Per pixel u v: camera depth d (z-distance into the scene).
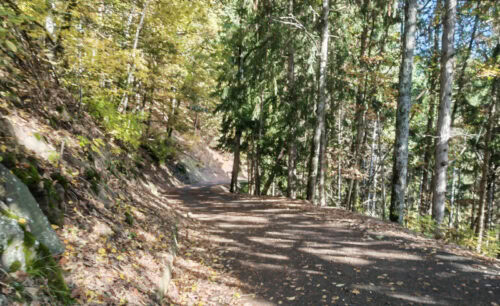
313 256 6.51
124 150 11.77
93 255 3.62
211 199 16.08
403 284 4.96
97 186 5.38
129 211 6.14
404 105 9.70
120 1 11.46
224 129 20.52
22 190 3.05
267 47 14.21
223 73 18.19
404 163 9.71
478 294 4.54
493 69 9.65
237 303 4.62
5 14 3.20
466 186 19.75
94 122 8.44
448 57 9.70
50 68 6.79
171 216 9.05
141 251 4.80
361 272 5.53
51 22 6.74
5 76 4.78
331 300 4.61
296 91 16.02
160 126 26.28
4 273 2.29
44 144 4.59
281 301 4.70
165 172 24.36
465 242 8.67
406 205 21.88
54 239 3.10
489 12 8.02
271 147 20.02
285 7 14.69
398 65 16.25
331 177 22.11
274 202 14.07
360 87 16.17
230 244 7.75
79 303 2.71
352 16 15.12
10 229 2.51
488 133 13.48
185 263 5.98
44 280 2.56
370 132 22.33
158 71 15.16
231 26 17.28
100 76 8.44
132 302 3.27
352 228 8.53
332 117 17.30
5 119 4.00
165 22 12.66
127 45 12.40
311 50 14.72
